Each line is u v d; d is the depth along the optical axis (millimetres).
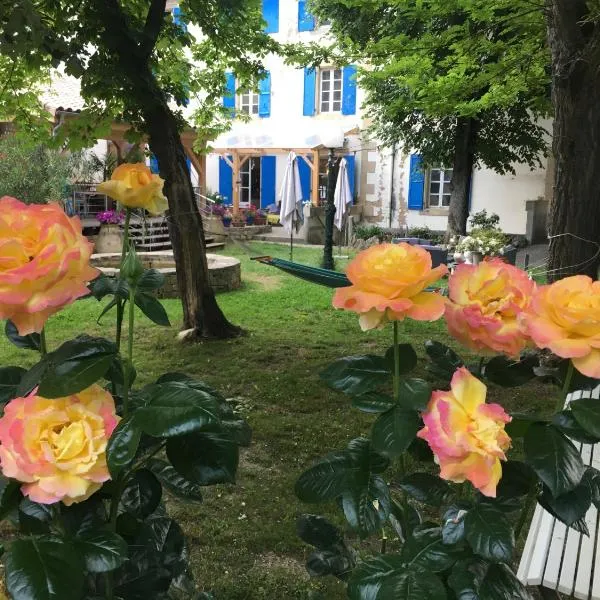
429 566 964
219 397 1099
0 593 966
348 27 12336
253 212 18984
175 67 7320
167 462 1255
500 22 5281
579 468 874
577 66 4227
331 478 1010
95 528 961
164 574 1149
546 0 4297
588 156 4441
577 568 1853
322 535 1373
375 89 12719
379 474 1027
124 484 1056
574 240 4578
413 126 13961
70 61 4594
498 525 896
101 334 6930
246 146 18516
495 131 13422
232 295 9531
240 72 7609
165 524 1350
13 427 827
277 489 3416
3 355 6113
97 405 895
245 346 6484
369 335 7082
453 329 977
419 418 952
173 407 865
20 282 775
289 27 18328
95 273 881
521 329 912
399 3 5008
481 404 851
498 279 962
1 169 12617
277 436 4156
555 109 4547
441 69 6789
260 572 2656
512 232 16547
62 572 816
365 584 944
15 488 879
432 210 17359
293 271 3635
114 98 6047
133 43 5480
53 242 816
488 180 16562
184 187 6473
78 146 6703
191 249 6633
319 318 8016
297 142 18109
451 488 1081
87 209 14656
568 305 870
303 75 18469
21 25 3934
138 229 13453
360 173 18016
